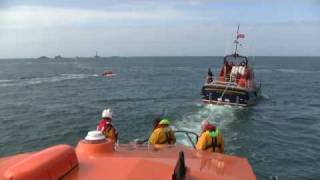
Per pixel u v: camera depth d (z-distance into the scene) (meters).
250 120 27.41
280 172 15.72
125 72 102.94
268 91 52.62
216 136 7.42
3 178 3.52
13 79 74.19
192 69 123.38
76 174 3.96
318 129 25.25
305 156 18.22
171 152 5.14
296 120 28.61
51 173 3.67
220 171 4.61
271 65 165.00
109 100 41.59
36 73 96.00
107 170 4.10
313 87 59.41
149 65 162.75
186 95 47.00
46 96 45.03
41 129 25.23
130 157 4.53
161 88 56.72
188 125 25.19
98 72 101.00
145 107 35.47
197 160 4.94
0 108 35.09
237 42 33.50
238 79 32.69
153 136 7.88
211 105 32.78
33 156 3.79
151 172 4.11
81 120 28.50
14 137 22.98
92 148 4.57
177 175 3.75
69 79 74.19
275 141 21.31
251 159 17.62
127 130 24.53
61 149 3.99
